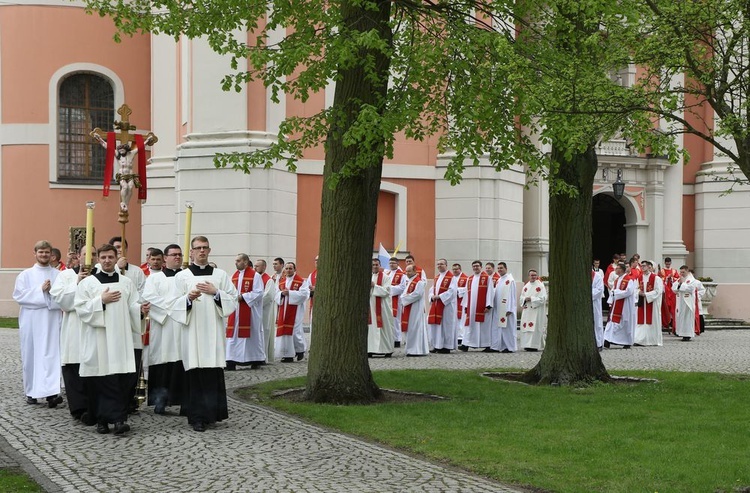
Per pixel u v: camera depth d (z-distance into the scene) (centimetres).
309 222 2558
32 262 2870
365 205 1275
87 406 1090
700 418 1130
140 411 1202
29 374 1259
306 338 2298
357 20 1217
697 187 3203
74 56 2873
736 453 924
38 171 2864
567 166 1477
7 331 2406
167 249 1159
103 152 2939
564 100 1288
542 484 807
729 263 3133
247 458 910
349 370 1265
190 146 2406
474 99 1228
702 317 2709
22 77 2856
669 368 1748
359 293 1274
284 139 1291
